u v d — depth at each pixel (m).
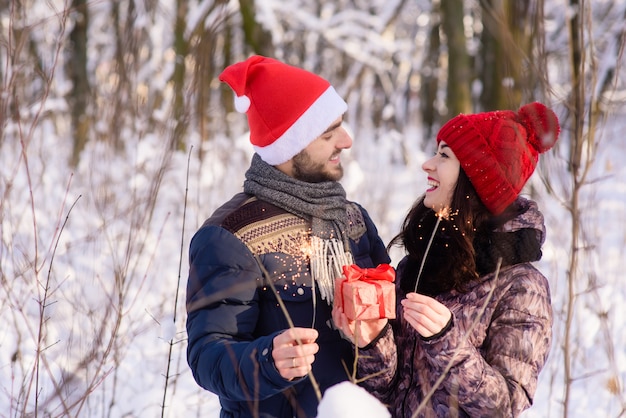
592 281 3.51
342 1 13.43
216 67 9.23
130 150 6.04
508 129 2.12
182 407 3.25
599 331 3.73
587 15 2.30
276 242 2.08
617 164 6.26
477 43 12.63
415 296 1.91
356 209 2.37
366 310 1.90
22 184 4.89
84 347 3.09
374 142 10.71
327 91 2.23
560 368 3.72
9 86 3.57
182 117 4.33
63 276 3.68
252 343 1.86
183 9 8.31
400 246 2.40
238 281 2.01
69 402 2.55
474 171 2.10
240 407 2.07
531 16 2.46
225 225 2.09
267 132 2.20
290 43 11.47
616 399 3.31
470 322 2.05
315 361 2.07
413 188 7.79
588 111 2.38
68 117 9.21
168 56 8.72
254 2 8.72
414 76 15.01
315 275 2.07
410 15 16.19
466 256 2.08
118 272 3.37
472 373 1.88
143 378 3.47
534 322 2.01
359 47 10.30
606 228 5.17
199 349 1.97
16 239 4.05
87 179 5.80
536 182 5.28
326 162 2.23
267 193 2.13
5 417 2.71
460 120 2.16
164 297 3.89
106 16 11.58
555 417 3.23
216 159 6.27
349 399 1.48
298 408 2.04
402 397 2.13
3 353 3.14
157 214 5.55
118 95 6.14
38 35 7.80
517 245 2.08
